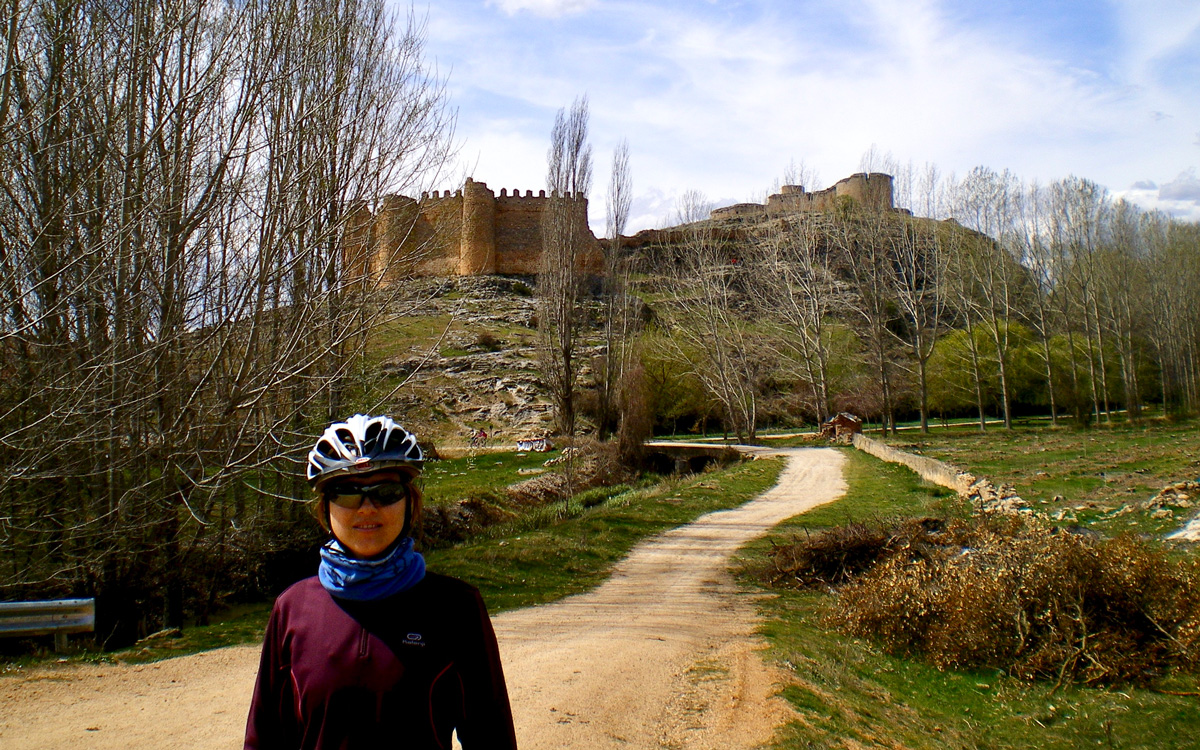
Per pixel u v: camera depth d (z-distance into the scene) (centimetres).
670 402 6456
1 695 784
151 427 1438
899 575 1163
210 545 1495
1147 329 6825
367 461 279
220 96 1542
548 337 4359
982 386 6406
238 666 923
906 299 6047
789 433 6512
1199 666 965
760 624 1234
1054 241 5925
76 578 1354
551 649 1018
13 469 1198
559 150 4338
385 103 1730
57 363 1296
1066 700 912
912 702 905
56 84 1409
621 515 2500
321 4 1661
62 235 1273
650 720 722
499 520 2683
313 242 1525
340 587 278
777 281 6625
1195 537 1581
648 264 9050
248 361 1459
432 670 273
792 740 679
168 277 1421
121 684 837
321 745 266
